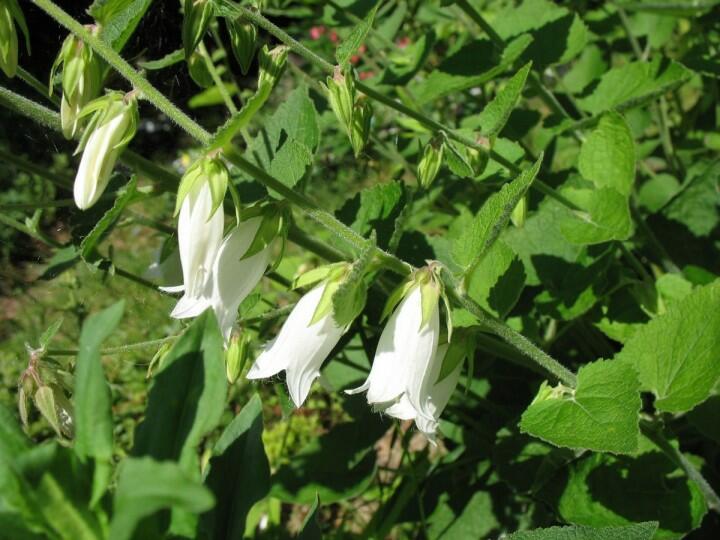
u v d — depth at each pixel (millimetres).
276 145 254
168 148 605
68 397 246
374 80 334
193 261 173
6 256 379
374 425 312
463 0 279
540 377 334
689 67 323
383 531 312
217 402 112
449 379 208
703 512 237
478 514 315
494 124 248
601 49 434
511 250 239
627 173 274
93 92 182
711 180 329
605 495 250
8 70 188
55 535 103
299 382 186
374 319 300
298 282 184
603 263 277
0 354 502
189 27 193
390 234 255
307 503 299
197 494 79
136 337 457
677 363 226
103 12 171
